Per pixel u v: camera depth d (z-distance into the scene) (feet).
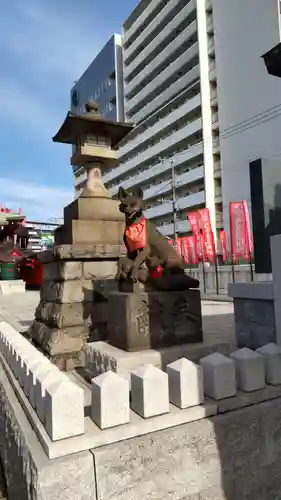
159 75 167.53
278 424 9.00
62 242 19.74
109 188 221.05
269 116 118.42
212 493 8.02
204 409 8.38
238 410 8.70
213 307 38.32
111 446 7.25
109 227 18.92
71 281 17.34
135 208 14.17
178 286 14.32
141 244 14.23
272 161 16.63
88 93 230.27
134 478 7.27
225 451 8.25
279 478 8.93
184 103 153.89
